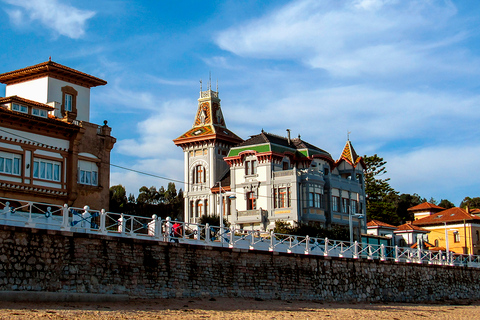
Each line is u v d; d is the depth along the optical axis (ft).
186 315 105.60
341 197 296.10
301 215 276.00
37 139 181.68
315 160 297.94
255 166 289.74
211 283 135.13
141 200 426.92
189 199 317.22
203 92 331.57
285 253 152.97
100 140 201.16
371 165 408.67
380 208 390.83
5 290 102.17
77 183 191.11
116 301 114.42
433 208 394.52
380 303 174.09
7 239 104.12
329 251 174.19
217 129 320.29
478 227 349.82
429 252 210.59
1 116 171.32
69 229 114.11
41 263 108.06
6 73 209.56
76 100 209.56
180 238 133.08
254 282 144.56
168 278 126.82
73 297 107.96
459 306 179.22
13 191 173.37
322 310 132.98
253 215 282.56
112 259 118.21
